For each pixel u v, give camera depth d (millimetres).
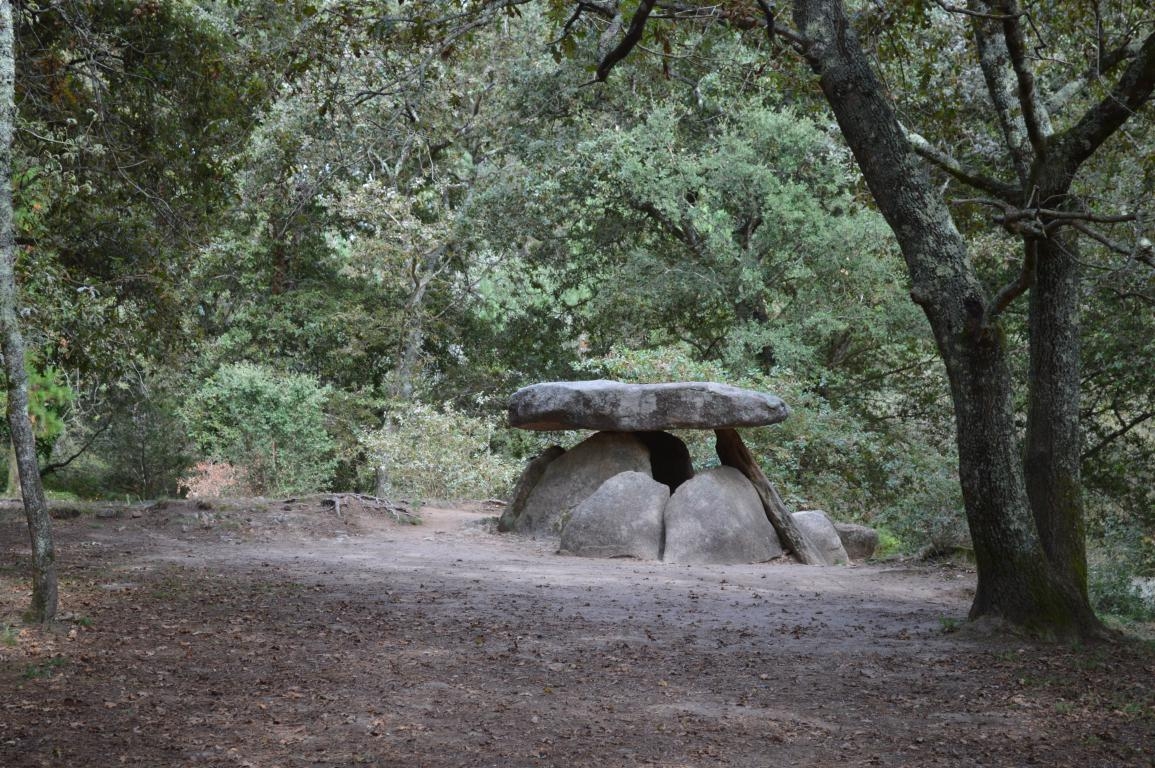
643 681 7195
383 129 24531
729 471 15539
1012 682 7215
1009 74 10828
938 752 5734
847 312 24672
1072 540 9109
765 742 5891
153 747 5531
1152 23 11148
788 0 10438
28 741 5496
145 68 13305
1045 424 9344
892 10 12141
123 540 13828
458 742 5797
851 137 9109
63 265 13234
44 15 12516
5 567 10969
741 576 12820
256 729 5922
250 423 24188
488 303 32688
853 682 7238
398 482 23469
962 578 12922
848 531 16234
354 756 5516
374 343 31453
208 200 14453
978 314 8609
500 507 20547
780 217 24719
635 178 24938
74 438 28281
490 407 32219
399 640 8305
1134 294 12023
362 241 28375
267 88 10422
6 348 8172
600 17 10164
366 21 10070
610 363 20453
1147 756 5664
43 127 12180
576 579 12055
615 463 16172
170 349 15547
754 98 23797
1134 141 11797
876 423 24875
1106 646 8352
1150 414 18219
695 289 25641
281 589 10508
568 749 5711
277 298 30906
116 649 7602
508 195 27781
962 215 13023
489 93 28672
